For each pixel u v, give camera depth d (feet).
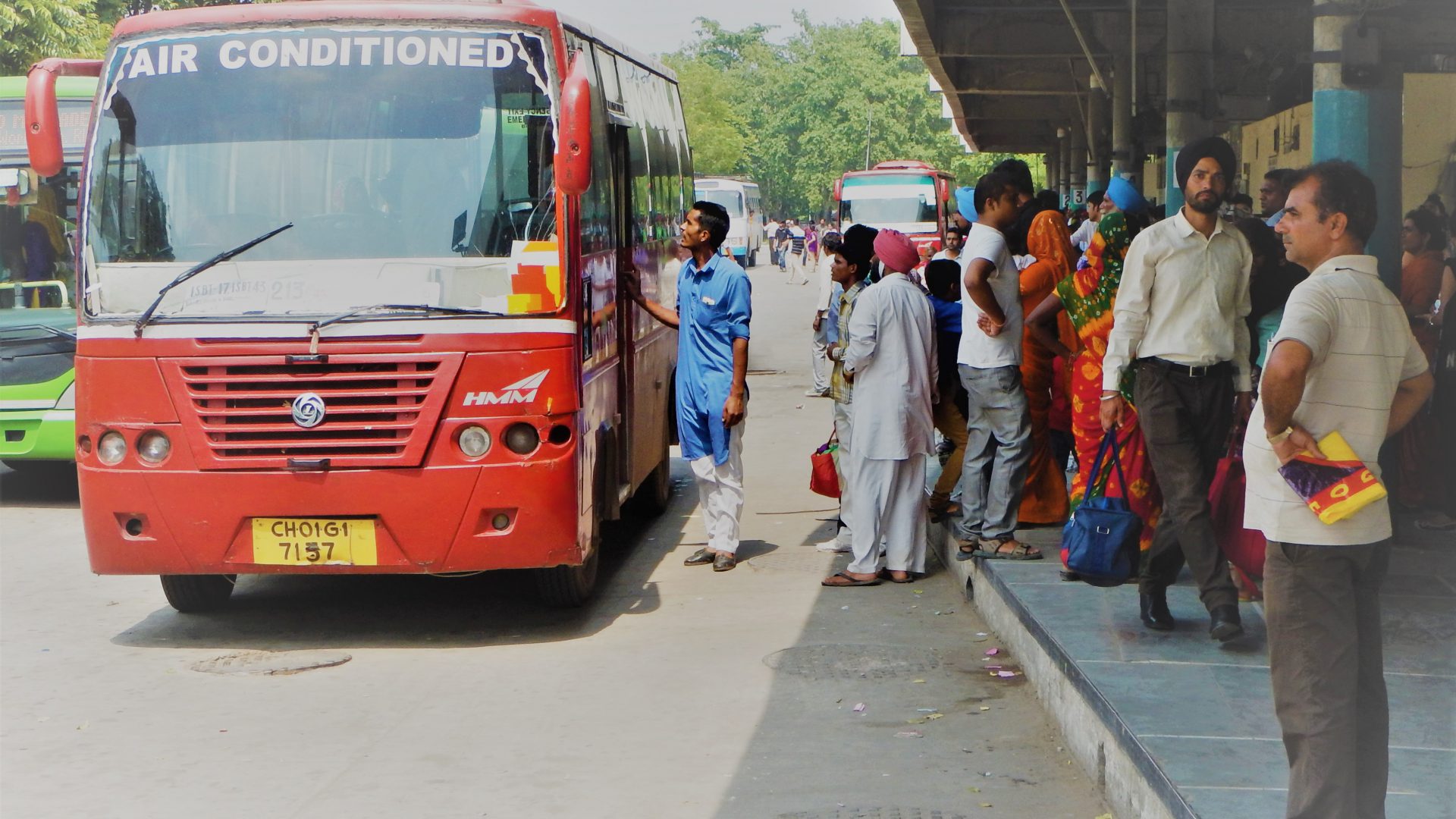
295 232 23.34
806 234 192.13
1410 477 28.12
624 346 29.35
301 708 20.99
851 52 345.31
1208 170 19.43
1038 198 31.27
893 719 20.07
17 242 38.58
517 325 22.99
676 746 19.10
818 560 30.17
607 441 27.32
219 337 22.81
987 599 24.82
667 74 38.65
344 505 22.80
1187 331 19.58
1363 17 21.80
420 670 22.90
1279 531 12.85
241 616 26.61
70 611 27.07
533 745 19.22
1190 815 13.70
